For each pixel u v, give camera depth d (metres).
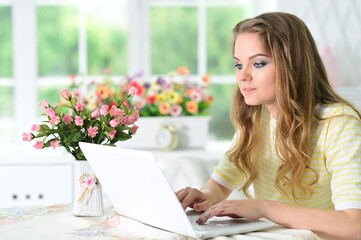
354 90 3.43
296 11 3.59
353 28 3.61
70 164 3.02
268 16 1.62
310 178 1.64
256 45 1.56
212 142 3.91
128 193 1.42
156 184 1.27
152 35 3.88
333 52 3.62
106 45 3.84
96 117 1.58
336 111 1.58
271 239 1.30
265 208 1.42
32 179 3.02
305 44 1.62
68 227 1.44
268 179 1.79
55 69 3.84
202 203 1.59
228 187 1.87
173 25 3.88
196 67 3.89
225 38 3.89
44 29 3.81
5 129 3.81
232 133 3.92
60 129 1.57
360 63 3.62
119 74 3.87
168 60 3.88
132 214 1.49
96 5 3.82
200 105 3.32
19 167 3.02
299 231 1.35
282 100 1.56
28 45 3.80
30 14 3.80
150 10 3.87
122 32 3.85
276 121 1.66
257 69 1.58
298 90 1.60
